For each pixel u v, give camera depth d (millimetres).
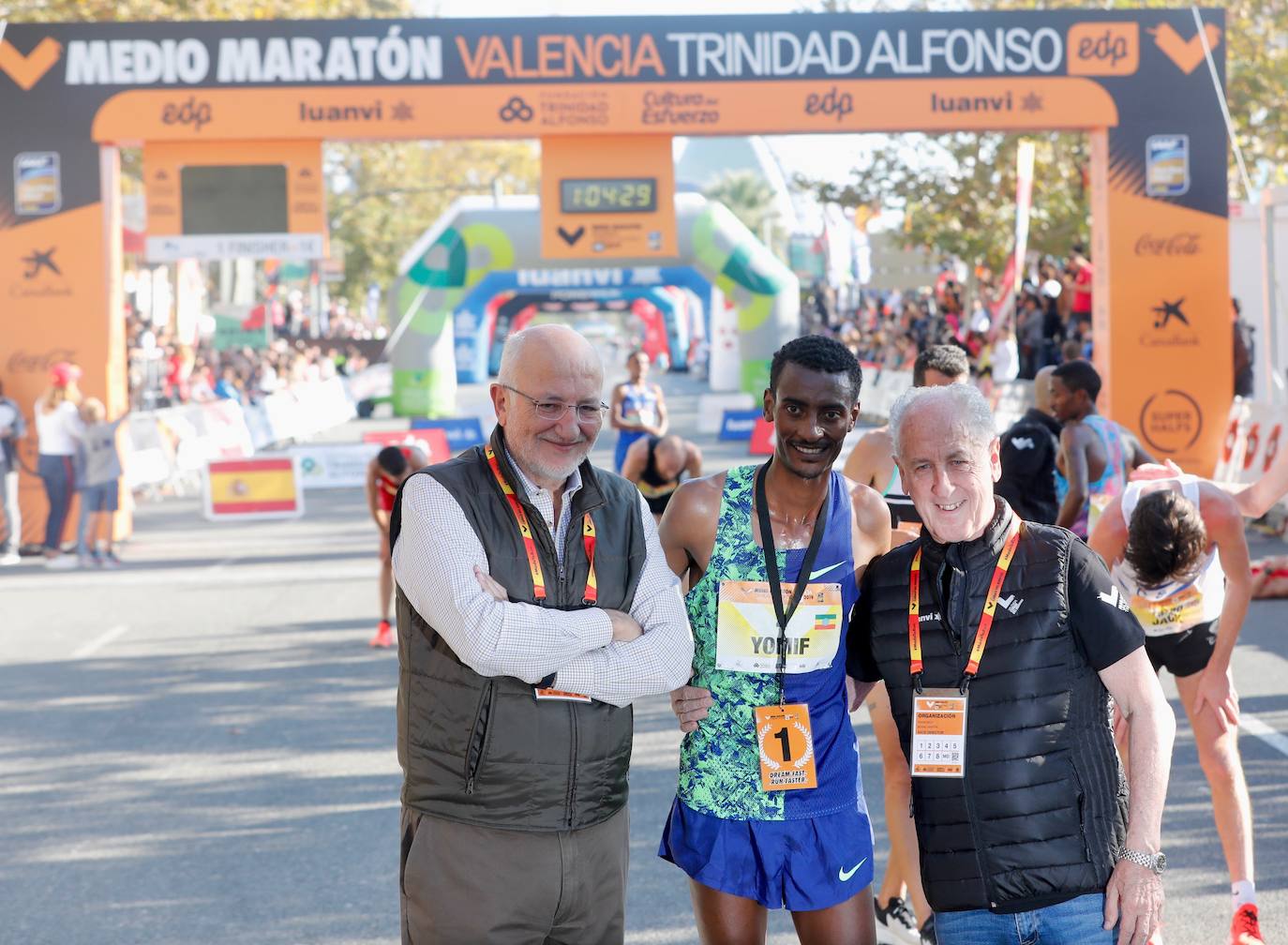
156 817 5641
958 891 2779
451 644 2824
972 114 14656
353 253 51281
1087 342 19469
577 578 2969
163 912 4609
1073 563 2799
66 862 5117
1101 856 2738
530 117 14477
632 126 14531
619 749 2994
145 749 6688
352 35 14352
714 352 40125
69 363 14453
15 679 8367
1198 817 5367
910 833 4164
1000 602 2793
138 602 11086
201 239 14648
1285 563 6547
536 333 2957
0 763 6484
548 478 2961
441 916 2893
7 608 11000
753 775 3201
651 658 2947
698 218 26438
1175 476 4340
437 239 27172
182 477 19594
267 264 42406
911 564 2904
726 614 3225
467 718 2861
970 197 24781
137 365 29156
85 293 14438
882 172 25812
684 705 3258
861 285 35406
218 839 5344
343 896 4727
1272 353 14867
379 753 6535
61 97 14320
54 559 13211
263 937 4395
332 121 14406
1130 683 2768
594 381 2953
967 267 25266
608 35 14445
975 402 2820
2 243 14406
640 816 5586
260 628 9812
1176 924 4336
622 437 13414
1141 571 4211
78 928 4484
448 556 2838
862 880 3262
